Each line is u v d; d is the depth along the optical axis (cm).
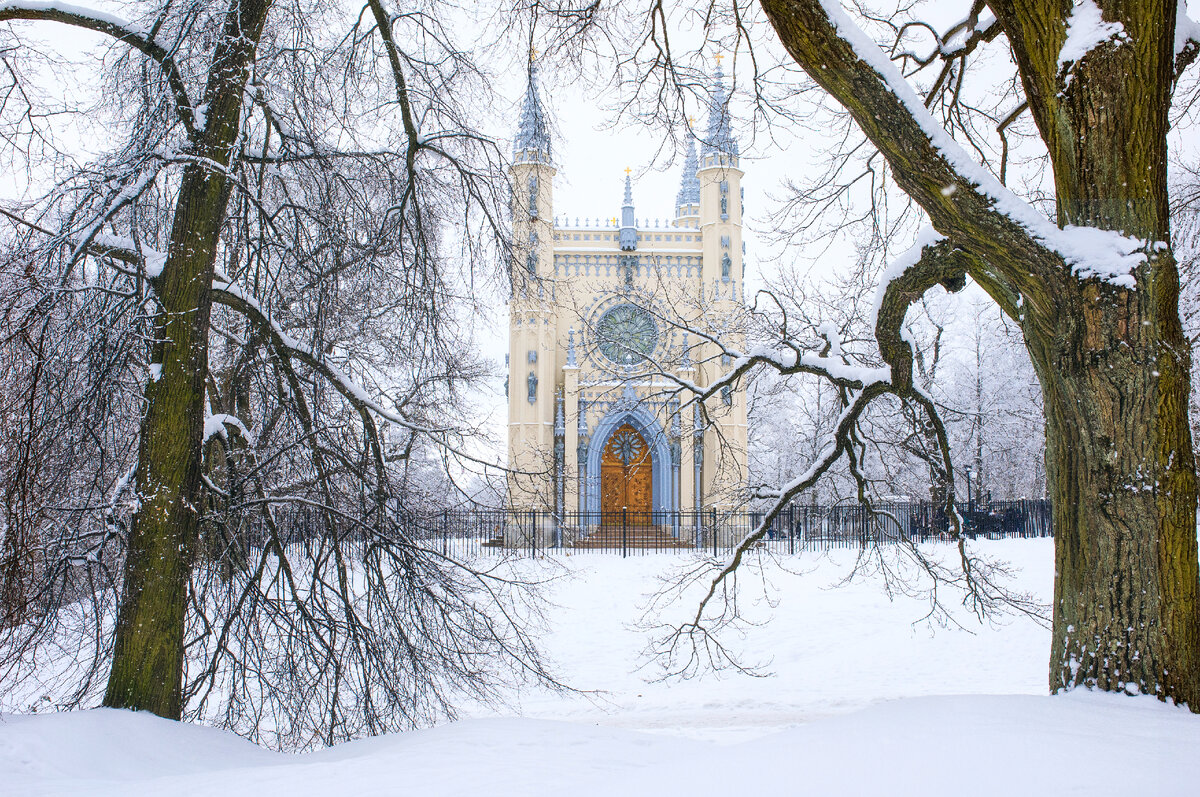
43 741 725
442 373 1236
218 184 1016
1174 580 659
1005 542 2817
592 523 4019
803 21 718
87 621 1078
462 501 1195
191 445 971
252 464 1163
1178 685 644
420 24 1155
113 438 1076
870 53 719
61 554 961
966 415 1533
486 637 1170
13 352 905
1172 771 461
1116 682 668
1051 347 723
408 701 1109
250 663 1095
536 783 607
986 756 500
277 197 1287
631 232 4206
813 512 2952
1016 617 1995
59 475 958
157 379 964
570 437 4034
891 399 1692
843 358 1450
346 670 1109
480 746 790
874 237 1355
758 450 4519
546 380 4103
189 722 945
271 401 1247
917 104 720
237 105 1034
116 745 768
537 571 2566
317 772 665
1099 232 689
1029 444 3988
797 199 1334
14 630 911
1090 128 698
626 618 2286
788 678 1756
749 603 2347
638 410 4031
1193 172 1448
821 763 523
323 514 1170
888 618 2109
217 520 1023
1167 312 685
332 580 1256
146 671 909
